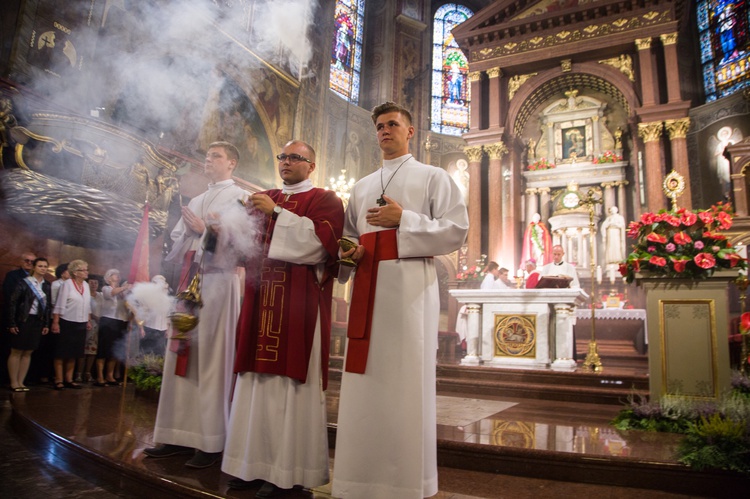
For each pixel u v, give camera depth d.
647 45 13.48
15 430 3.93
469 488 2.62
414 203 2.35
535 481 2.80
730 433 2.73
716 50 15.81
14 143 6.41
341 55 17.03
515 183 14.73
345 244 2.26
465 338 8.93
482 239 14.77
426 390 2.13
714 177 14.55
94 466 2.85
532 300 6.76
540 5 14.91
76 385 6.11
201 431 2.70
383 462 2.04
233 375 2.75
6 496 2.46
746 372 4.98
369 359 2.13
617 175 13.92
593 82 14.66
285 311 2.44
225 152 3.18
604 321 10.29
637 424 3.79
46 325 5.93
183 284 2.89
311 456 2.34
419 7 19.02
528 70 15.18
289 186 2.74
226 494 2.26
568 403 5.58
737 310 11.41
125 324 6.55
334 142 15.98
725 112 14.61
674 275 4.18
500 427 3.74
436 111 18.83
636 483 2.72
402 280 2.17
